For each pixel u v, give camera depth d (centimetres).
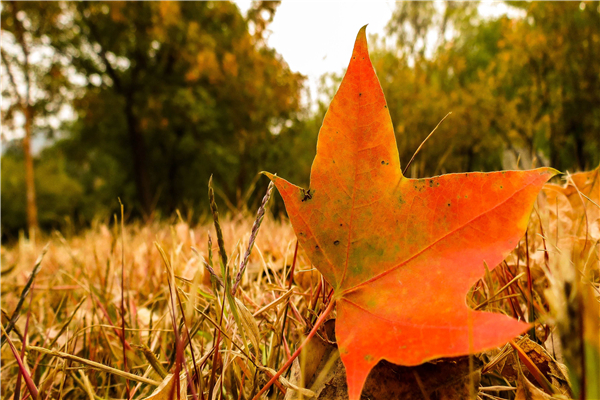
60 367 14
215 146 371
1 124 228
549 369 12
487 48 423
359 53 11
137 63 351
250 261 30
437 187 11
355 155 12
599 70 241
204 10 358
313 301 15
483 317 9
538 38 256
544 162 38
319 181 12
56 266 38
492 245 10
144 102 335
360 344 10
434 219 11
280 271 24
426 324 9
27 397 13
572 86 253
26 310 26
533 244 19
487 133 265
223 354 14
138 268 33
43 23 297
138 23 332
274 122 390
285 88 366
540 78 267
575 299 7
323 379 11
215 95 364
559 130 259
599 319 8
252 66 352
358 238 11
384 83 270
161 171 412
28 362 17
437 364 11
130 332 19
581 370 7
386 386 11
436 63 341
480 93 277
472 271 10
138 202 393
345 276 11
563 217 20
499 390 12
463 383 10
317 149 12
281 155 385
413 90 270
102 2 313
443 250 11
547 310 15
